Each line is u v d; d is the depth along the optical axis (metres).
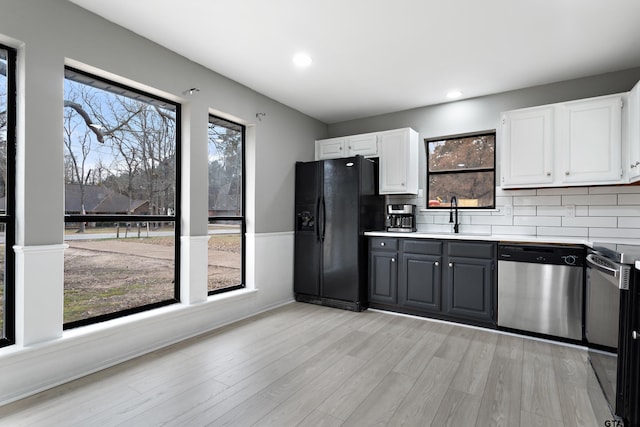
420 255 3.44
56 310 2.07
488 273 3.08
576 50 2.71
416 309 3.48
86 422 1.67
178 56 2.84
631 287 1.66
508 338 2.89
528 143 3.13
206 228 3.08
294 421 1.70
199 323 2.97
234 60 2.95
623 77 3.04
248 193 3.67
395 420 1.72
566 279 2.73
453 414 1.77
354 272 3.70
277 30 2.48
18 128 1.97
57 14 2.09
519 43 2.62
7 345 1.95
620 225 2.99
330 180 3.90
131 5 2.19
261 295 3.69
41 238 2.02
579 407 1.84
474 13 2.24
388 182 3.97
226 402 1.86
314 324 3.24
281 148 4.00
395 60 2.92
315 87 3.54
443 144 4.03
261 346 2.67
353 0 2.12
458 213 3.80
